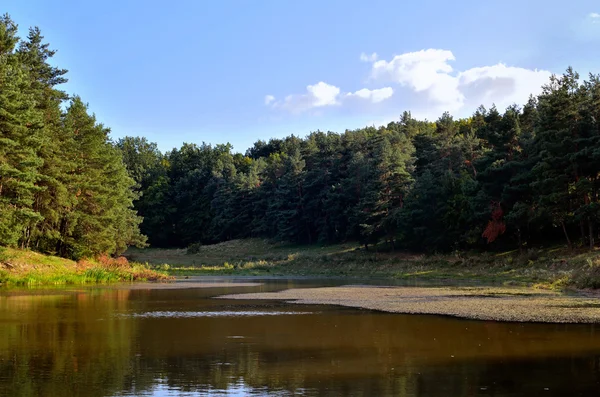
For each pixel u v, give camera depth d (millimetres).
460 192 61281
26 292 34594
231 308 25422
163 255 95375
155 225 120375
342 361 13188
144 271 52969
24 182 39375
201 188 126125
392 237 71438
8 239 40156
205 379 11539
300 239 97250
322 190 92188
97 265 54344
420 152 88750
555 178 44125
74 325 19469
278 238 98500
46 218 50250
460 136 76562
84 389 10742
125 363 13086
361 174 84500
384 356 13703
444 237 62719
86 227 55125
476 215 52750
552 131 45188
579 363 12633
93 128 57656
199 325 19469
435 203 64438
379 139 96875
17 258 44625
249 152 173750
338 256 74750
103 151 58594
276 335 17125
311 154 105188
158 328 18750
